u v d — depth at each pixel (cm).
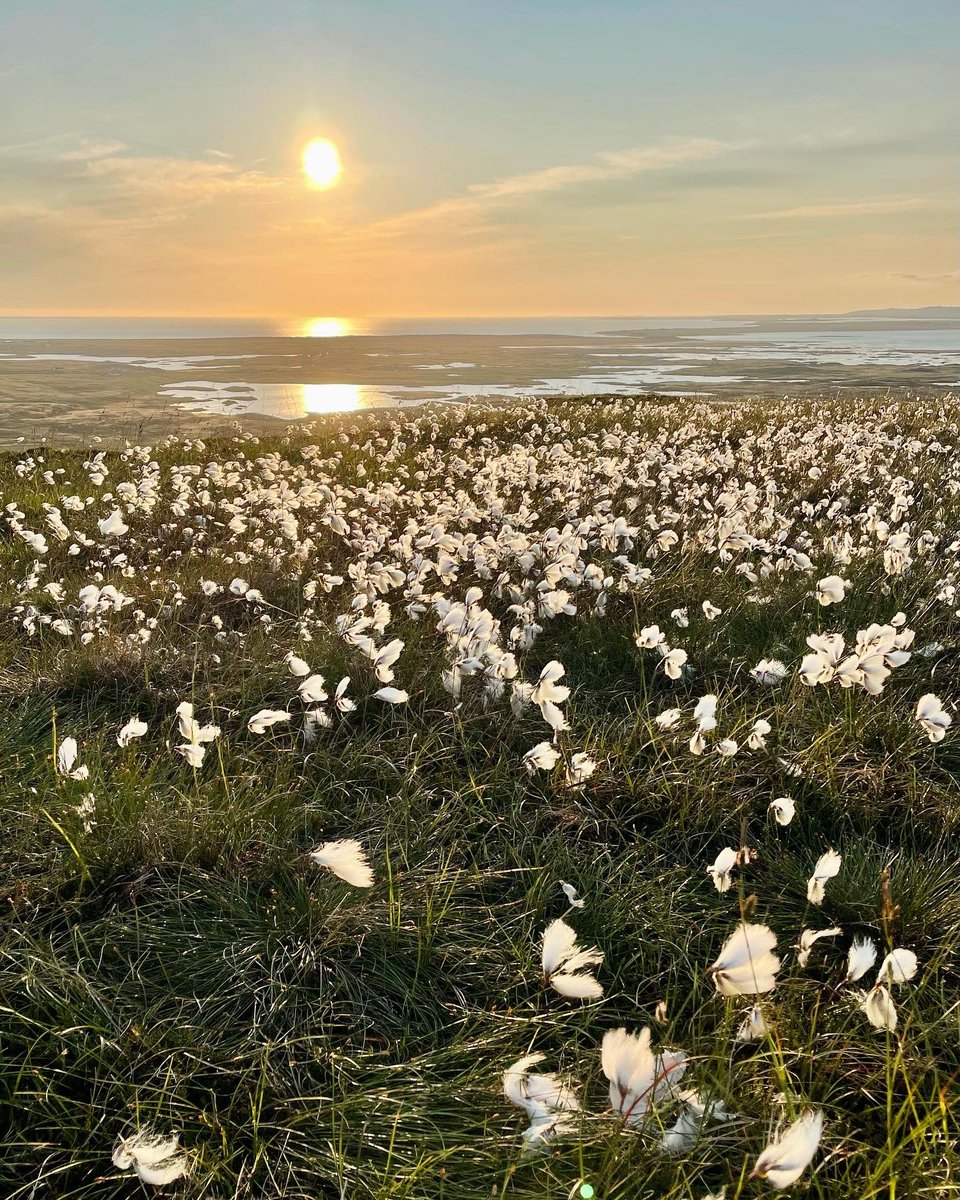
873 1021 55
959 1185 57
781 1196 58
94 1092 67
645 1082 43
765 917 86
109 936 82
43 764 108
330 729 121
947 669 136
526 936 83
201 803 101
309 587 165
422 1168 62
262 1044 72
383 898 89
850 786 106
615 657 146
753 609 163
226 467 337
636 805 104
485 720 122
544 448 394
